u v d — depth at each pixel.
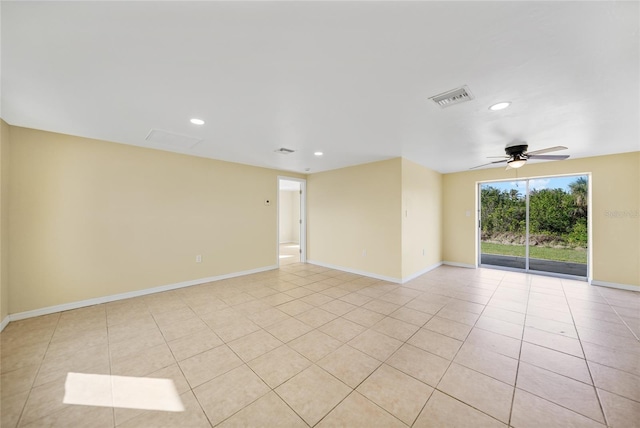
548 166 4.58
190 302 3.38
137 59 1.57
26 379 1.83
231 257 4.68
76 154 3.13
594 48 1.43
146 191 3.68
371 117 2.50
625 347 2.27
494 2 1.13
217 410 1.56
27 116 2.48
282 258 6.75
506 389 1.73
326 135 3.08
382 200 4.51
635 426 1.42
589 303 3.34
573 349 2.24
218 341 2.38
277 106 2.26
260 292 3.81
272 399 1.65
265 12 1.21
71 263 3.10
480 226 5.75
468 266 5.57
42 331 2.54
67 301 3.07
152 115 2.46
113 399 1.64
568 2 1.12
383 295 3.67
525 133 2.94
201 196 4.27
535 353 2.18
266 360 2.08
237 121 2.62
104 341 2.37
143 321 2.79
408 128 2.80
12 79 1.79
